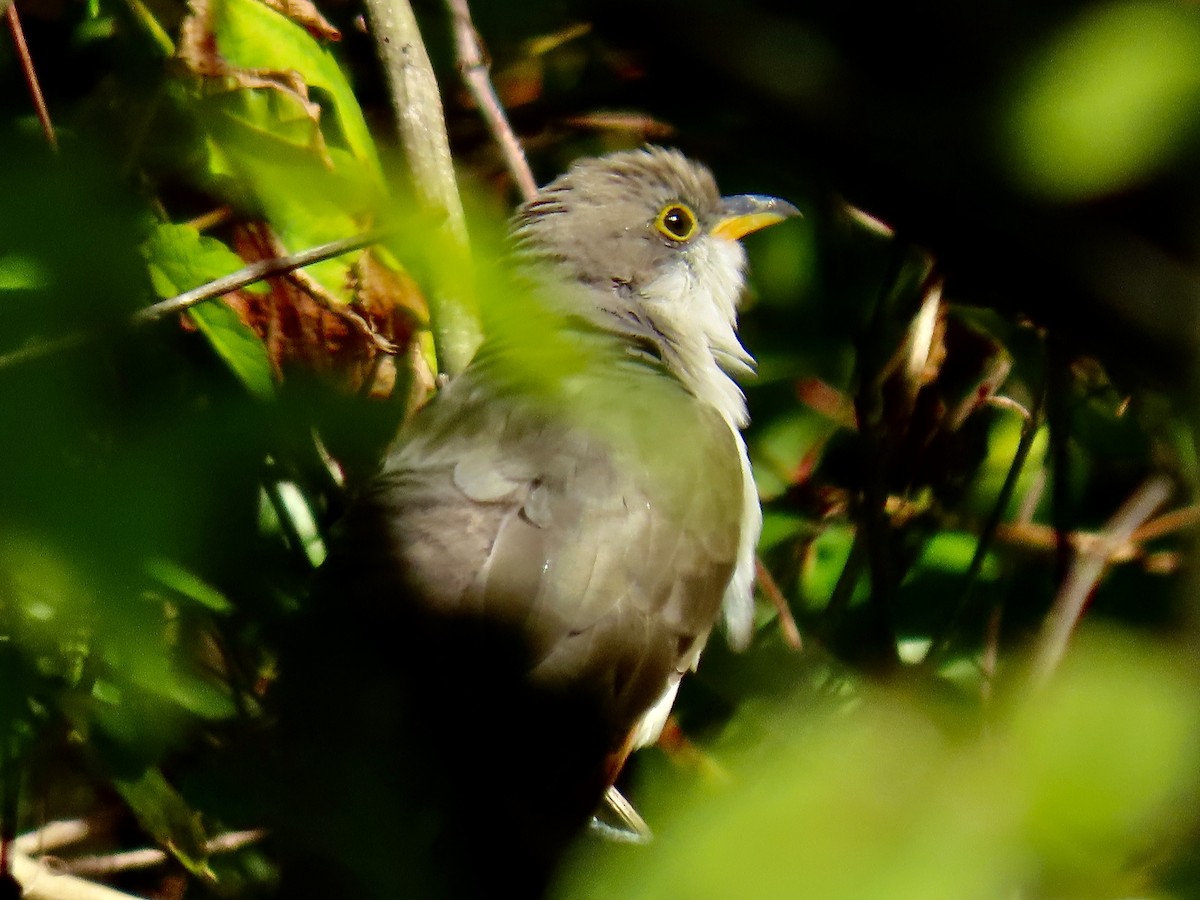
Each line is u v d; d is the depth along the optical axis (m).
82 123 6.05
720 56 7.09
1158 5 3.41
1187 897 2.63
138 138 5.60
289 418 4.33
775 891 2.28
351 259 6.94
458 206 7.36
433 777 5.71
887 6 6.54
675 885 2.32
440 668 6.59
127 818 7.69
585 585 7.11
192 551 3.03
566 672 6.94
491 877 5.55
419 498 7.26
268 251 6.47
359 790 5.00
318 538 7.40
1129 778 2.43
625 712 7.16
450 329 7.55
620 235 9.00
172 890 7.88
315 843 4.71
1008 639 8.43
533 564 7.05
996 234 6.38
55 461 2.83
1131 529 7.35
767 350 9.34
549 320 3.10
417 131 7.43
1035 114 3.56
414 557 7.01
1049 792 2.42
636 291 8.98
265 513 7.07
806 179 9.25
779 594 8.29
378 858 4.57
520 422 7.48
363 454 4.52
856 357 8.59
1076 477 8.75
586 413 7.62
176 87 6.03
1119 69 3.39
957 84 6.30
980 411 8.99
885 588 7.75
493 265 3.07
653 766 7.59
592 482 7.35
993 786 2.46
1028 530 8.66
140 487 2.90
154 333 4.79
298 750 5.77
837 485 9.08
